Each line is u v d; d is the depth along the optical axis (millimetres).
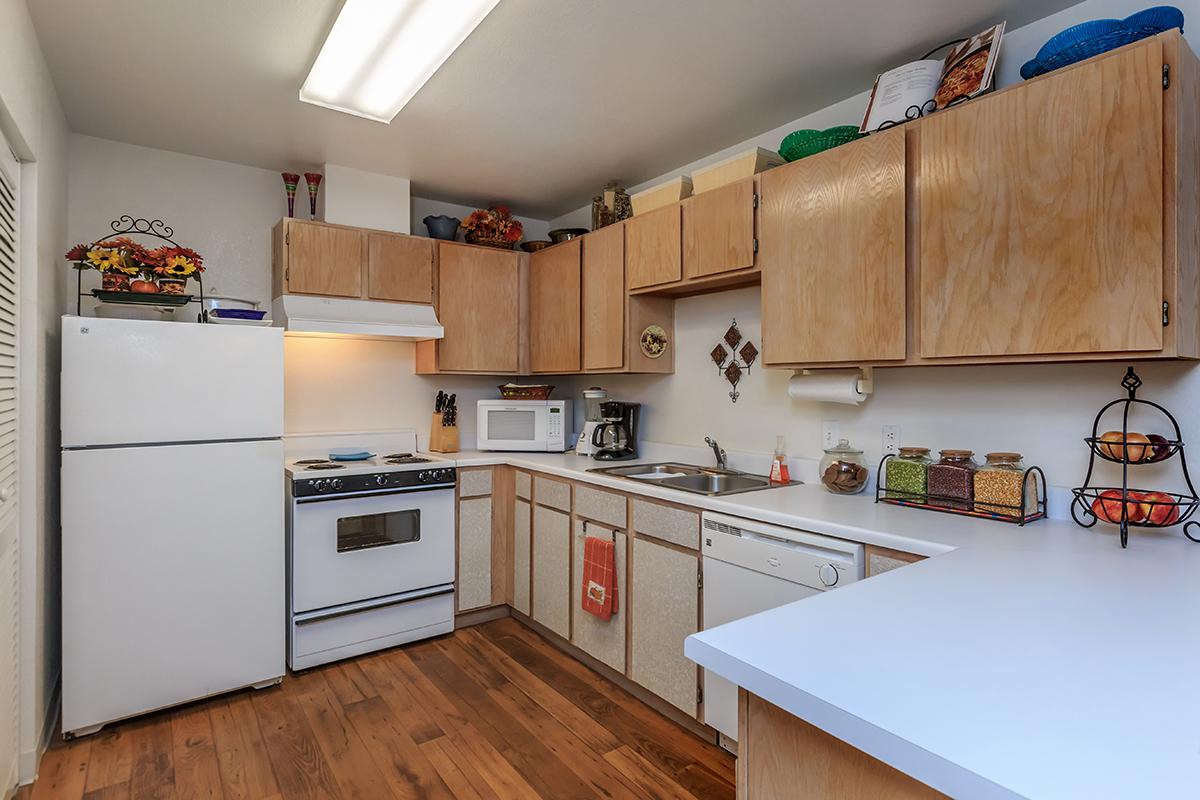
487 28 1981
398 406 3654
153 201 2955
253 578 2529
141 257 2455
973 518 1843
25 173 1974
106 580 2234
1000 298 1667
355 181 3230
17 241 1901
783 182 2227
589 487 2740
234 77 2291
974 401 2041
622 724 2314
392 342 3637
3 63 1562
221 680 2457
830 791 820
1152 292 1419
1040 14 1876
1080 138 1523
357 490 2844
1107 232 1482
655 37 2027
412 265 3350
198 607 2408
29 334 1985
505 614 3434
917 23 1944
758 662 847
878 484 2107
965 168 1741
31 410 1979
